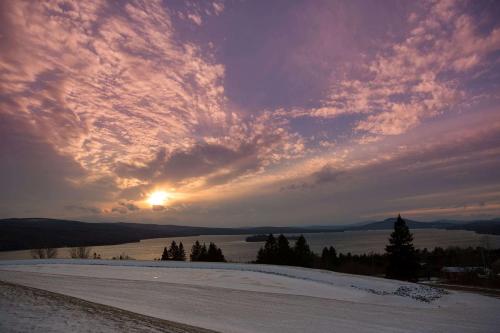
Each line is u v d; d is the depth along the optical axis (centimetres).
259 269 3228
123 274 2877
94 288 2038
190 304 1658
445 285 3544
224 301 1772
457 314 1745
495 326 1494
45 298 1445
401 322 1473
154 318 1264
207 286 2289
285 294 2105
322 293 2230
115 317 1188
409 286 2744
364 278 2975
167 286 2219
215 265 3559
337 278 2872
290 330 1261
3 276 2608
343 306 1786
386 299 2169
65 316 1135
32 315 1112
